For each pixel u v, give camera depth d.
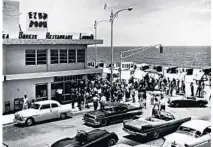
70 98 27.22
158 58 125.19
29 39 23.67
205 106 26.12
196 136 15.01
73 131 19.25
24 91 23.91
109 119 20.33
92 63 50.28
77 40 26.97
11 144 16.83
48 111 21.06
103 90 27.41
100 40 28.62
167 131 17.94
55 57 26.27
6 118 21.66
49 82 25.52
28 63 24.55
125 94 27.70
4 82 22.66
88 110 24.41
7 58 23.20
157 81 33.34
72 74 26.48
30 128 19.86
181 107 25.78
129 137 18.25
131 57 135.38
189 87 34.31
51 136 18.27
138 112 21.53
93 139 15.24
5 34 23.28
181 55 132.75
